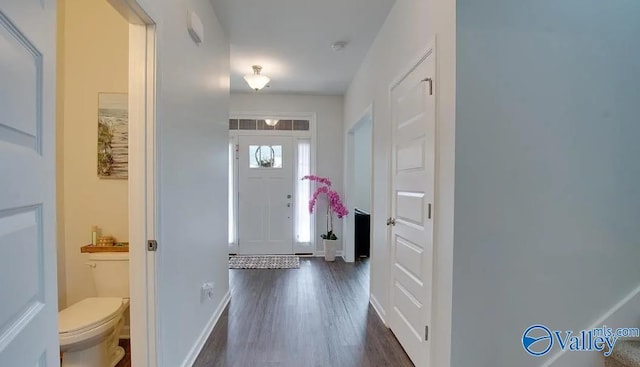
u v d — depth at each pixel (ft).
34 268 2.27
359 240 16.15
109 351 6.55
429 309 5.82
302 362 6.76
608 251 5.27
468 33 4.97
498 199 5.07
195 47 6.91
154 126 5.02
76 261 7.79
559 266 5.19
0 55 1.87
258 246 16.87
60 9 7.68
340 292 11.21
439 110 5.51
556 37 5.13
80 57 7.75
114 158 7.79
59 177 7.72
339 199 15.99
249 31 9.71
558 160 5.17
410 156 6.85
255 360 6.82
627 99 5.25
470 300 5.05
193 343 6.80
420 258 6.29
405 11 7.28
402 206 7.38
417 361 6.41
